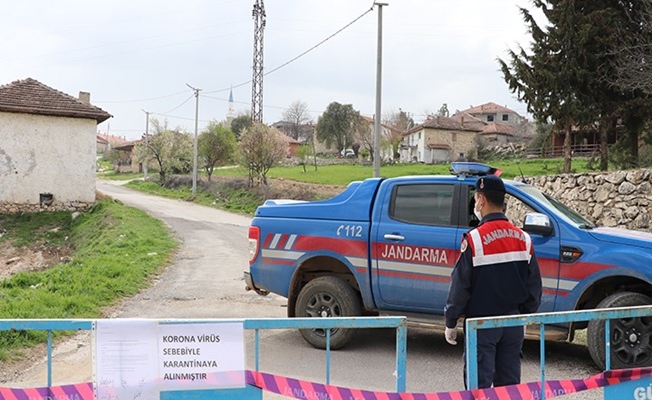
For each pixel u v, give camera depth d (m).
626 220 13.17
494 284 3.81
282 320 3.26
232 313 8.91
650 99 21.02
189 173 63.22
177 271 13.23
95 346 3.09
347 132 81.69
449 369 6.08
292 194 32.47
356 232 6.70
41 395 3.09
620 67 18.62
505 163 44.66
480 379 3.64
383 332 7.57
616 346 5.77
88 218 27.28
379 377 5.80
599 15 21.44
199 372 3.13
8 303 8.31
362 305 6.90
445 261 6.24
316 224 6.92
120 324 3.10
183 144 59.78
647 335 5.81
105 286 10.26
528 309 3.96
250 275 7.28
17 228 26.42
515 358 3.81
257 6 56.84
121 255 15.11
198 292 10.60
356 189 6.95
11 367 6.09
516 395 3.41
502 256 3.83
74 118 29.08
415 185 6.64
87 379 5.78
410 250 6.41
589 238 5.97
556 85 22.12
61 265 13.59
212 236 21.19
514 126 83.31
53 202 28.75
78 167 29.23
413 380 5.71
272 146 38.88
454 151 69.94
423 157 68.81
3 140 27.84
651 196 12.77
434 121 70.50
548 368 6.13
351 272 6.84
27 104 27.98
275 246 7.10
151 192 50.47
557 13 22.44
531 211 6.32
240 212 33.47
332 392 3.25
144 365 3.10
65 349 6.82
